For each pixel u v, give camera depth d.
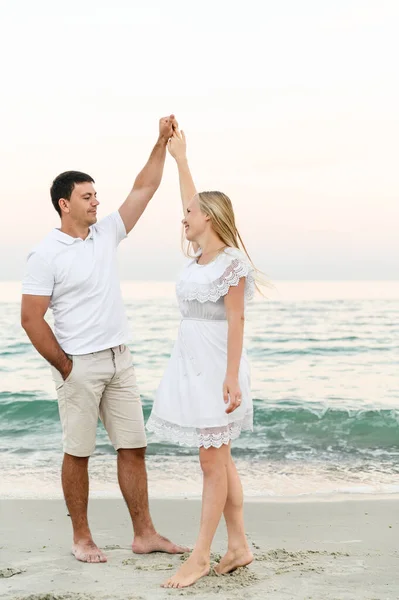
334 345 20.36
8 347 19.64
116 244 4.24
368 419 10.27
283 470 7.47
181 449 8.16
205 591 3.38
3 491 6.44
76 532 4.16
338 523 5.18
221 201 3.62
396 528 5.01
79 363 4.01
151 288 50.59
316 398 12.56
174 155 4.29
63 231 4.11
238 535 3.65
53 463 7.78
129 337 4.19
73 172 4.09
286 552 4.20
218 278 3.48
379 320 27.58
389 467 7.64
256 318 28.84
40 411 11.02
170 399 3.59
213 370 3.50
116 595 3.33
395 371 16.06
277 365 17.19
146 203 4.34
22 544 4.52
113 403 4.17
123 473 4.21
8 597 3.35
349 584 3.54
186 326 3.59
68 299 4.03
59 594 3.35
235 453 8.34
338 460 8.02
